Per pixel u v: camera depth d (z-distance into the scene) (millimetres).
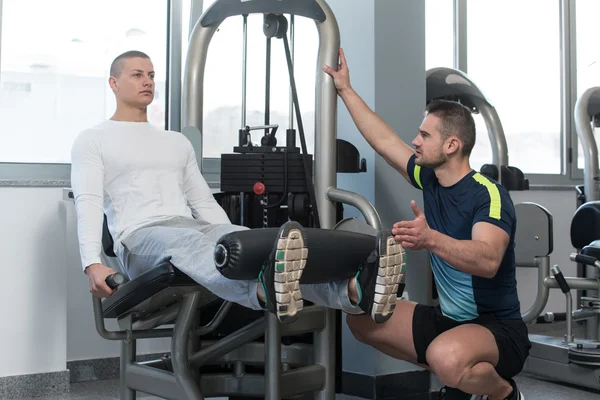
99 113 3725
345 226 2697
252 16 4062
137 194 2627
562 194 5281
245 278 2010
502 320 2438
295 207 2725
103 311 2443
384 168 3391
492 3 5094
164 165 2707
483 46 5074
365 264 2125
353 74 3439
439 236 2182
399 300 2641
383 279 2086
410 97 3490
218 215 2793
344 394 3381
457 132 2426
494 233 2285
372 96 3361
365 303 2131
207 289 2395
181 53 3900
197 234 2297
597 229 3863
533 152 5332
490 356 2318
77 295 3504
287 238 1896
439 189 2529
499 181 3906
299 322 2586
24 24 3506
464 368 2268
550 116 5391
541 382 3658
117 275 2232
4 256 3166
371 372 3291
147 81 2744
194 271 2191
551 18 5379
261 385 2643
